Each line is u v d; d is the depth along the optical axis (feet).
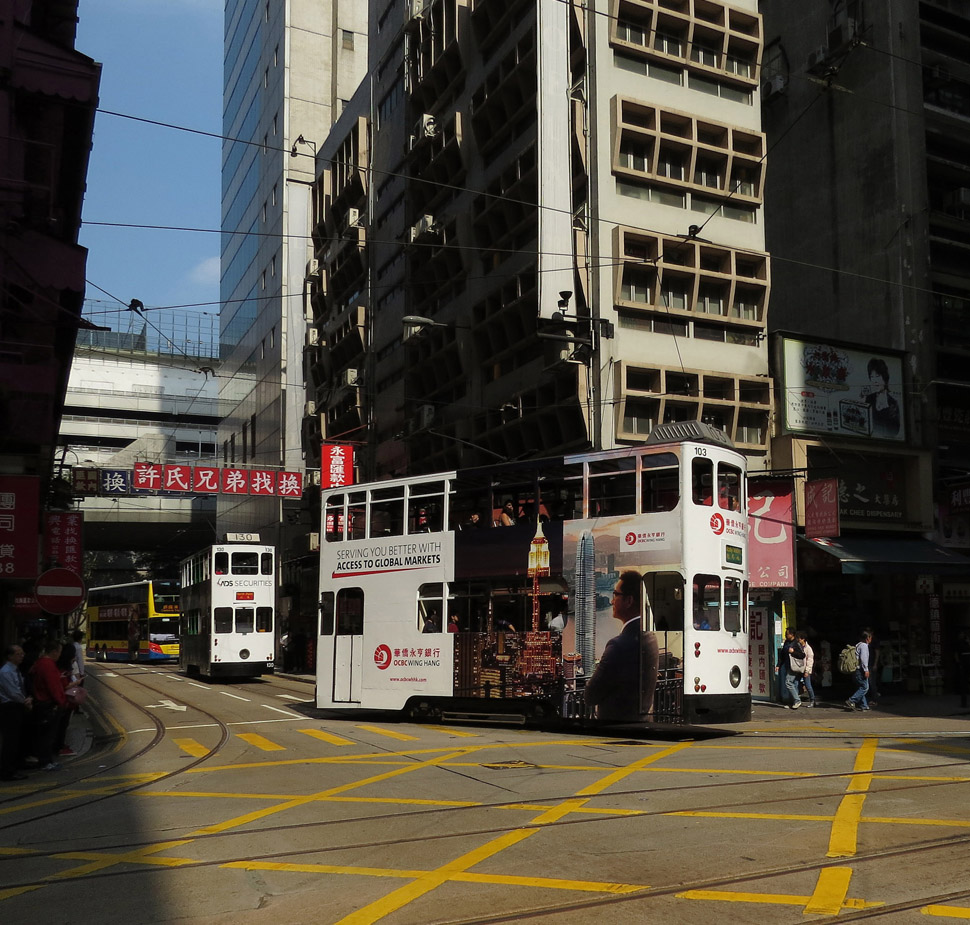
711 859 24.71
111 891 23.41
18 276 56.90
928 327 97.96
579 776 39.06
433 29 123.44
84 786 41.16
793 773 38.86
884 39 102.47
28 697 47.14
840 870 23.36
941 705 76.84
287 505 172.65
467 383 111.75
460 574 61.05
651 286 91.40
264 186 204.95
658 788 35.60
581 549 55.26
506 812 31.71
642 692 51.62
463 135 114.32
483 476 61.26
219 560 116.16
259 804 34.78
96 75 58.90
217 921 20.80
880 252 100.68
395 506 66.39
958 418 100.94
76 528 83.35
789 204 111.34
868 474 92.17
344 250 155.74
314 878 24.04
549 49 92.58
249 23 228.02
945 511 95.14
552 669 55.47
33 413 55.67
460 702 60.95
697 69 95.96
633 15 94.12
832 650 86.99
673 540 51.75
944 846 25.63
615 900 21.27
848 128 105.40
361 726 62.39
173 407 261.65
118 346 265.95
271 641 116.78
